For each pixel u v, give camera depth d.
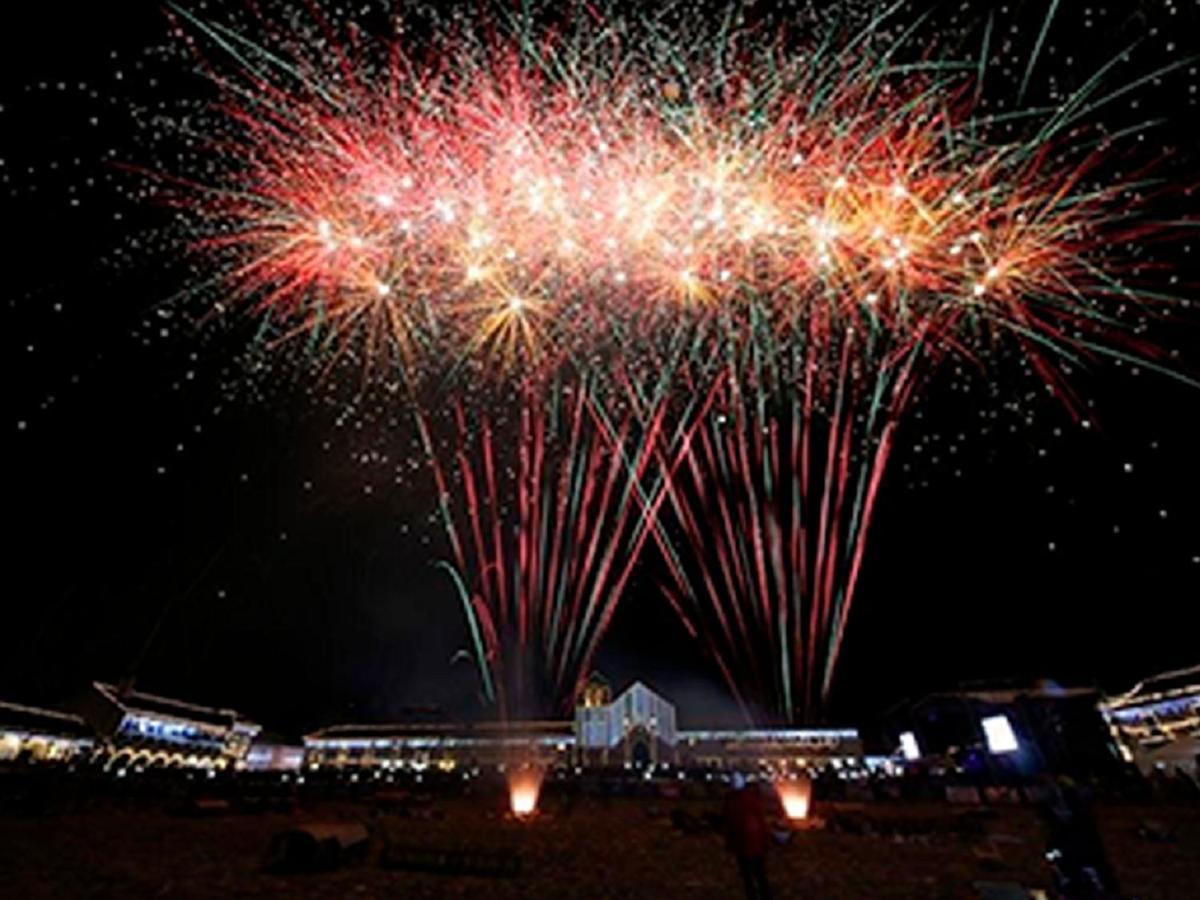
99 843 15.62
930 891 11.50
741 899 11.25
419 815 21.64
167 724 54.66
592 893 11.64
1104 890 9.28
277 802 22.64
